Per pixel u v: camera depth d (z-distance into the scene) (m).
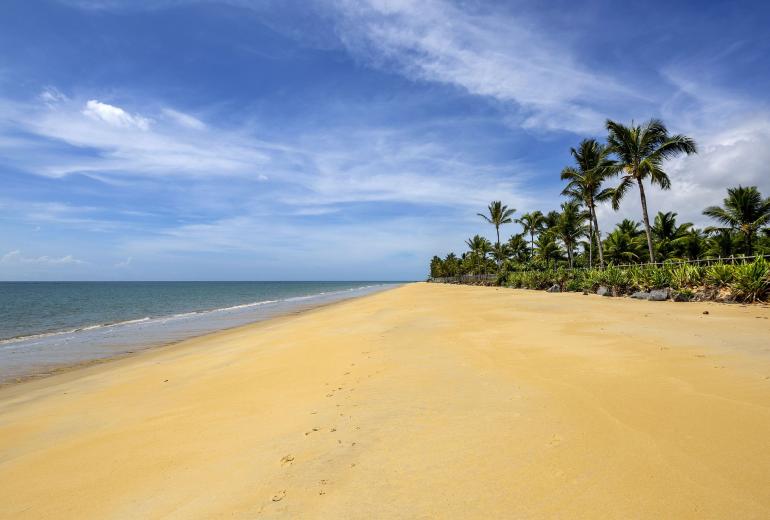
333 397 7.23
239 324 26.23
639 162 31.91
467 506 3.44
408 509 3.48
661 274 24.06
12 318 34.47
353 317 22.89
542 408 5.62
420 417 5.71
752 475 3.54
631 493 3.41
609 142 32.84
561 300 24.64
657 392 5.89
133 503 4.28
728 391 5.74
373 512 3.49
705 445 4.15
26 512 4.36
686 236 44.41
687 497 3.29
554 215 62.88
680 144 29.94
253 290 127.50
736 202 36.53
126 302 60.16
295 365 10.75
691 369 7.01
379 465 4.36
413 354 10.34
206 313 37.72
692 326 11.75
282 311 36.91
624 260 50.00
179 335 21.53
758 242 39.59
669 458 3.94
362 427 5.53
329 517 3.48
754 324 11.88
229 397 8.30
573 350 9.23
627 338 10.27
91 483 4.92
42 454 6.11
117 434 6.66
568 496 3.45
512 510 3.32
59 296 81.94
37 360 15.25
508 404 5.92
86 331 24.47
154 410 7.93
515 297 30.47
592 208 39.94
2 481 5.23
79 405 8.91
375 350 11.38
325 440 5.23
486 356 9.36
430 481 3.92
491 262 90.69
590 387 6.36
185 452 5.55
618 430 4.66
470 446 4.60
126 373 12.16
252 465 4.76
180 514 3.88
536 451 4.32
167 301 62.91
